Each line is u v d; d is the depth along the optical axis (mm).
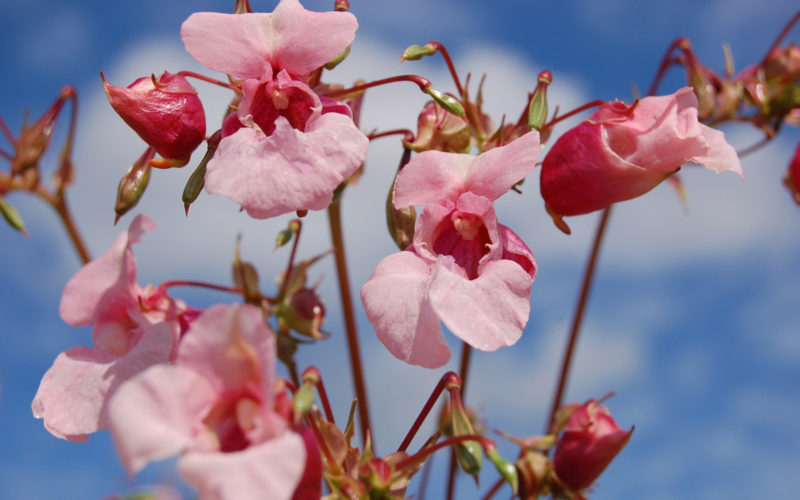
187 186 290
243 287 333
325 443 282
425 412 294
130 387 256
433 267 284
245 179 274
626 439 327
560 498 333
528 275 281
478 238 292
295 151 276
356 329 346
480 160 291
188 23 286
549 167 301
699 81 373
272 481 252
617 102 297
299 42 289
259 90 289
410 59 306
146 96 294
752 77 388
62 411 283
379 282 282
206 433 259
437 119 310
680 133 292
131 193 304
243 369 262
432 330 278
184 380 260
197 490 253
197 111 298
